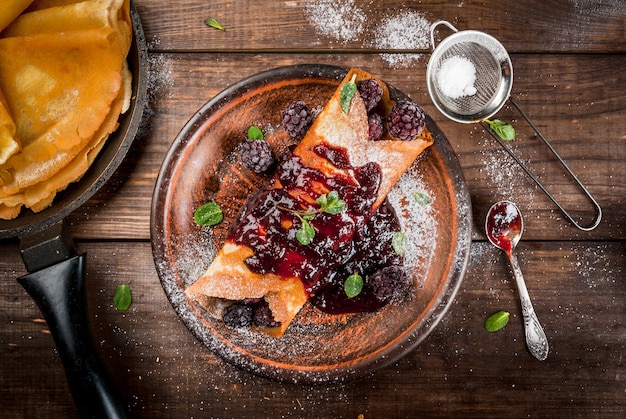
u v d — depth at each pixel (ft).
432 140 1.94
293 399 2.09
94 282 2.07
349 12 2.06
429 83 1.98
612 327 2.10
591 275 2.10
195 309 1.97
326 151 1.91
